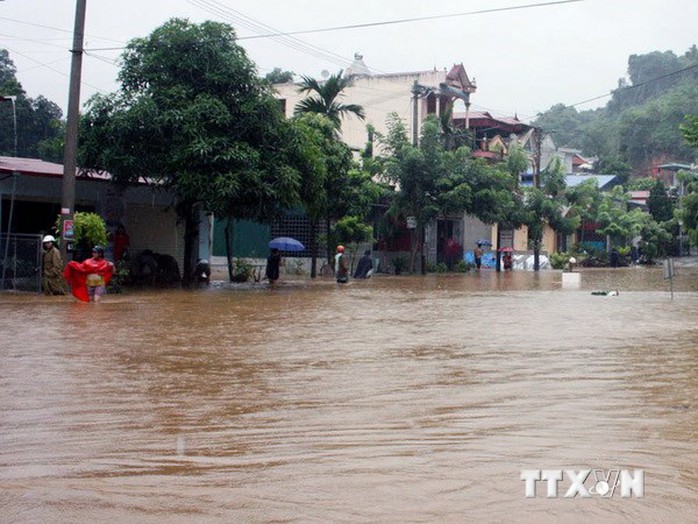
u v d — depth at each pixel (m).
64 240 22.11
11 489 5.51
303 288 27.92
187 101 24.39
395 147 42.06
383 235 43.97
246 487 5.56
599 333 15.09
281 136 25.80
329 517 4.94
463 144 47.16
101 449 6.60
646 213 70.94
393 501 5.25
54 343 12.74
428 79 52.56
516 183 48.72
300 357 11.68
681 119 98.50
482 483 5.64
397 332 14.95
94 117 24.88
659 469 6.02
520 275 44.12
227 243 30.97
